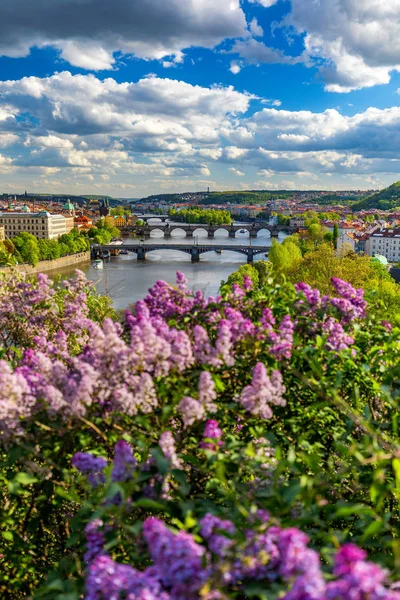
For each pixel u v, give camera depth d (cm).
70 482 721
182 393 693
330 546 518
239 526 511
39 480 677
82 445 718
